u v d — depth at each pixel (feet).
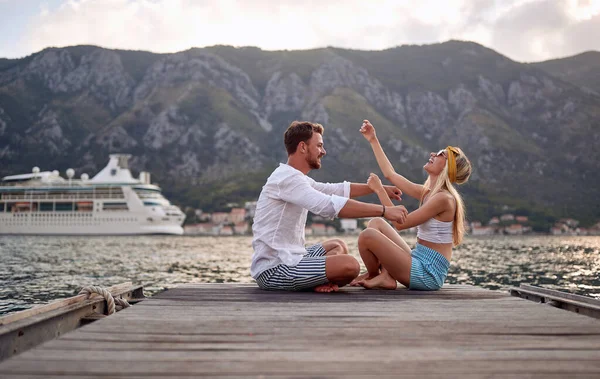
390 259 16.22
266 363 7.63
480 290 16.74
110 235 307.78
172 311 12.26
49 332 11.80
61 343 8.73
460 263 119.44
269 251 15.65
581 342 9.12
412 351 8.41
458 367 7.45
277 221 15.47
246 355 8.11
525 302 14.03
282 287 15.72
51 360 7.61
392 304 13.52
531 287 18.60
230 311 12.29
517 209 552.82
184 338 9.29
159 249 181.37
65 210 293.43
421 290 16.52
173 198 595.06
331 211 14.83
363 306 13.12
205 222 519.19
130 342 8.90
